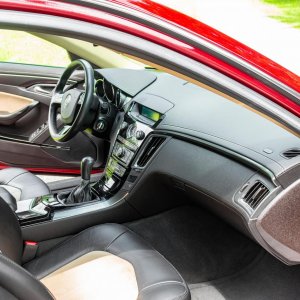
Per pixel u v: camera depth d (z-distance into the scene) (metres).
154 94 2.39
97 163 3.19
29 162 3.28
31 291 0.97
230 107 2.18
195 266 2.42
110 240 1.84
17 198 2.28
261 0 8.12
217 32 1.24
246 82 1.20
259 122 2.03
